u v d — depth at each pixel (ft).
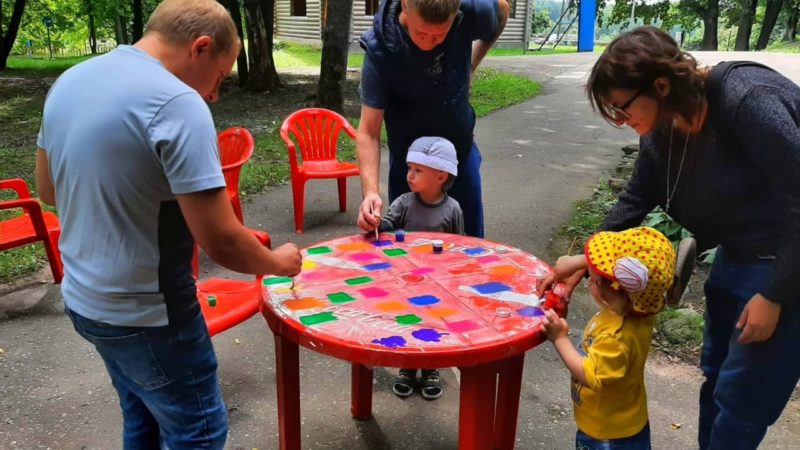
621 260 5.68
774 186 5.05
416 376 9.75
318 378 9.91
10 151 25.71
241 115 33.86
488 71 50.06
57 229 13.00
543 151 24.94
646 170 6.57
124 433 6.45
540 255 14.76
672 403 9.21
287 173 21.44
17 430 8.60
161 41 5.09
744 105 5.04
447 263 7.68
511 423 7.92
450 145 9.12
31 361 10.37
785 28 109.91
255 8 40.14
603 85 5.32
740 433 5.96
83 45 125.90
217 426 5.83
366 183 9.00
